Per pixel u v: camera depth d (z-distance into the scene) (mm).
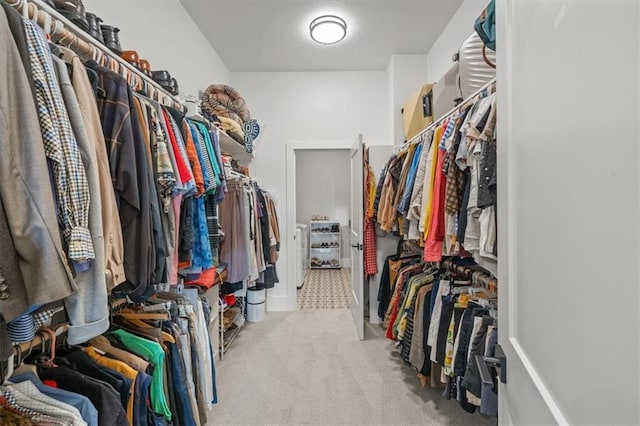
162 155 1148
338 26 2762
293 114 3762
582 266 479
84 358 1073
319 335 3008
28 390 837
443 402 1989
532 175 658
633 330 377
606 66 419
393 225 2559
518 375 742
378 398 2031
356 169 3262
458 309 1697
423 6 2607
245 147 3080
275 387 2156
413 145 2352
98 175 818
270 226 3203
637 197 366
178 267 1447
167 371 1324
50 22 907
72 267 727
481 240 1243
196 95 2816
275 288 3781
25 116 620
